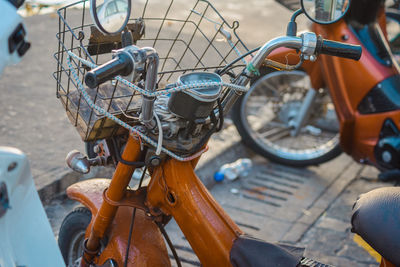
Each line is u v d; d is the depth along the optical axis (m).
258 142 3.69
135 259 1.77
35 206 1.30
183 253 2.69
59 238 2.22
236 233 1.61
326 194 3.40
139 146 1.60
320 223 3.07
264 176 3.60
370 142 3.07
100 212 1.77
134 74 1.29
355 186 3.51
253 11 6.92
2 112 3.74
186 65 1.92
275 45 1.48
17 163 1.18
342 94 3.12
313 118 3.83
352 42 3.00
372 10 3.00
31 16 5.64
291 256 1.54
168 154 1.60
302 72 3.57
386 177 3.04
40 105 3.91
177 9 6.17
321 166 3.76
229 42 1.81
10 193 1.18
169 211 1.68
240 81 1.54
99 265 1.86
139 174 3.08
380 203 1.53
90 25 1.71
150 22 2.47
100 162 1.77
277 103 3.81
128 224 1.86
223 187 3.41
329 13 1.60
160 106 1.52
